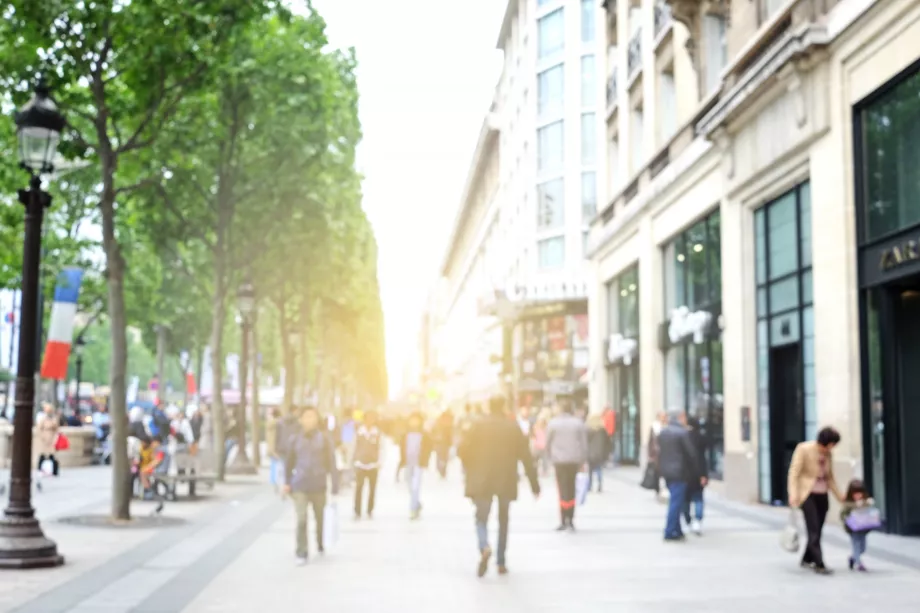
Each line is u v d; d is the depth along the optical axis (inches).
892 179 586.2
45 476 1102.4
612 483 1036.5
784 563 470.0
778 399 768.3
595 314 1456.7
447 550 516.1
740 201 822.5
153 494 802.2
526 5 2313.0
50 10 562.3
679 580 417.1
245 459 1216.2
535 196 2188.7
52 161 456.1
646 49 1160.2
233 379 2719.0
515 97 2443.4
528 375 2111.2
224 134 927.7
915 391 577.3
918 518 569.6
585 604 359.3
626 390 1321.4
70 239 1352.1
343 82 1232.2
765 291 791.1
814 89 664.4
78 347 1840.6
